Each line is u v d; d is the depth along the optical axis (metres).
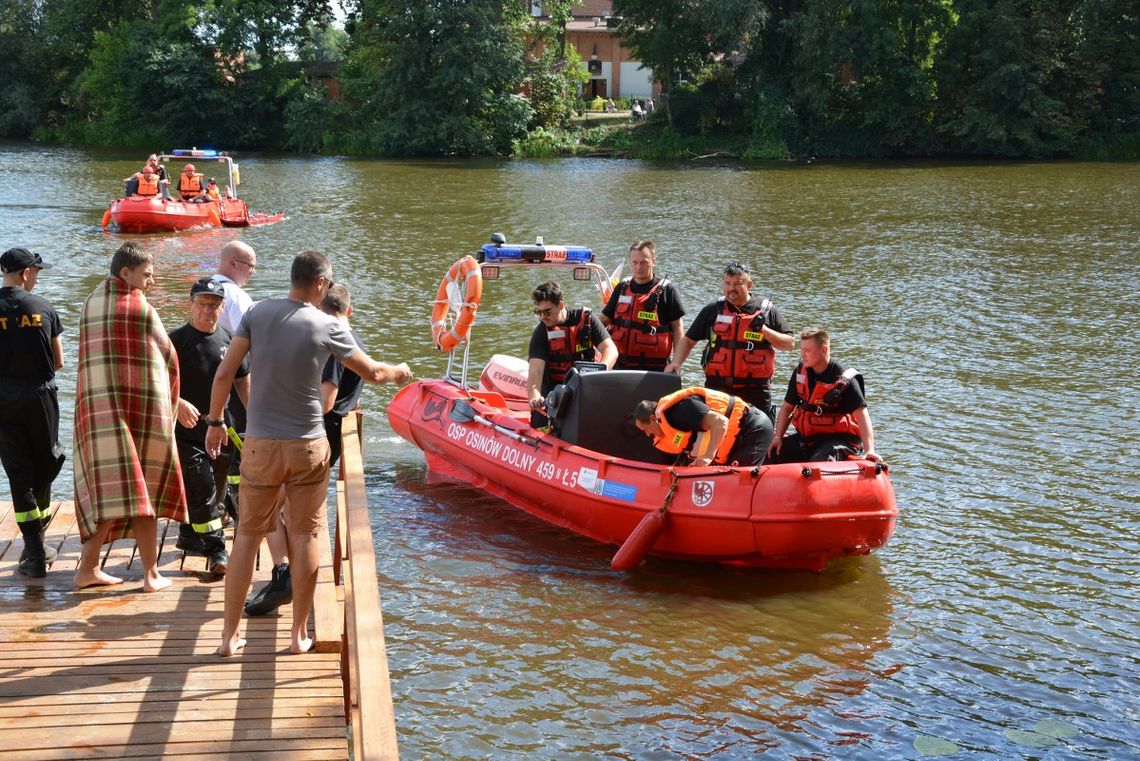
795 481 7.50
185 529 6.18
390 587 7.60
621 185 37.44
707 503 7.70
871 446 7.91
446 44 52.53
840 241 23.95
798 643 6.89
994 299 17.53
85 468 5.45
